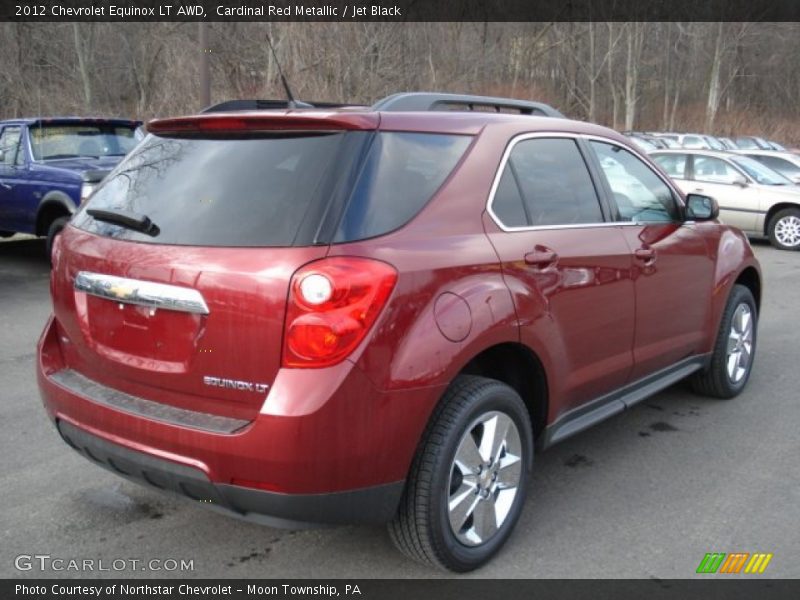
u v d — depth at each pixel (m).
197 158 3.14
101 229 3.19
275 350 2.65
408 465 2.84
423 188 3.07
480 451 3.15
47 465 4.17
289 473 2.62
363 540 3.47
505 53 37.47
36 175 9.50
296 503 2.67
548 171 3.71
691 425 4.89
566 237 3.61
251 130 3.09
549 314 3.40
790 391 5.55
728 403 5.30
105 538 3.46
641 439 4.66
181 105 21.25
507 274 3.21
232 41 20.16
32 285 9.05
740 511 3.76
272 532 3.54
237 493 2.71
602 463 4.31
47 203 9.30
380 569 3.24
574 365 3.65
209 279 2.74
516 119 3.65
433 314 2.85
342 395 2.62
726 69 56.19
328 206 2.76
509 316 3.14
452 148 3.28
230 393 2.74
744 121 55.03
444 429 2.96
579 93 48.84
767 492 3.96
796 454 4.45
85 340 3.17
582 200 3.88
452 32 29.31
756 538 3.50
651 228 4.28
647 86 54.69
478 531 3.20
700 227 4.78
